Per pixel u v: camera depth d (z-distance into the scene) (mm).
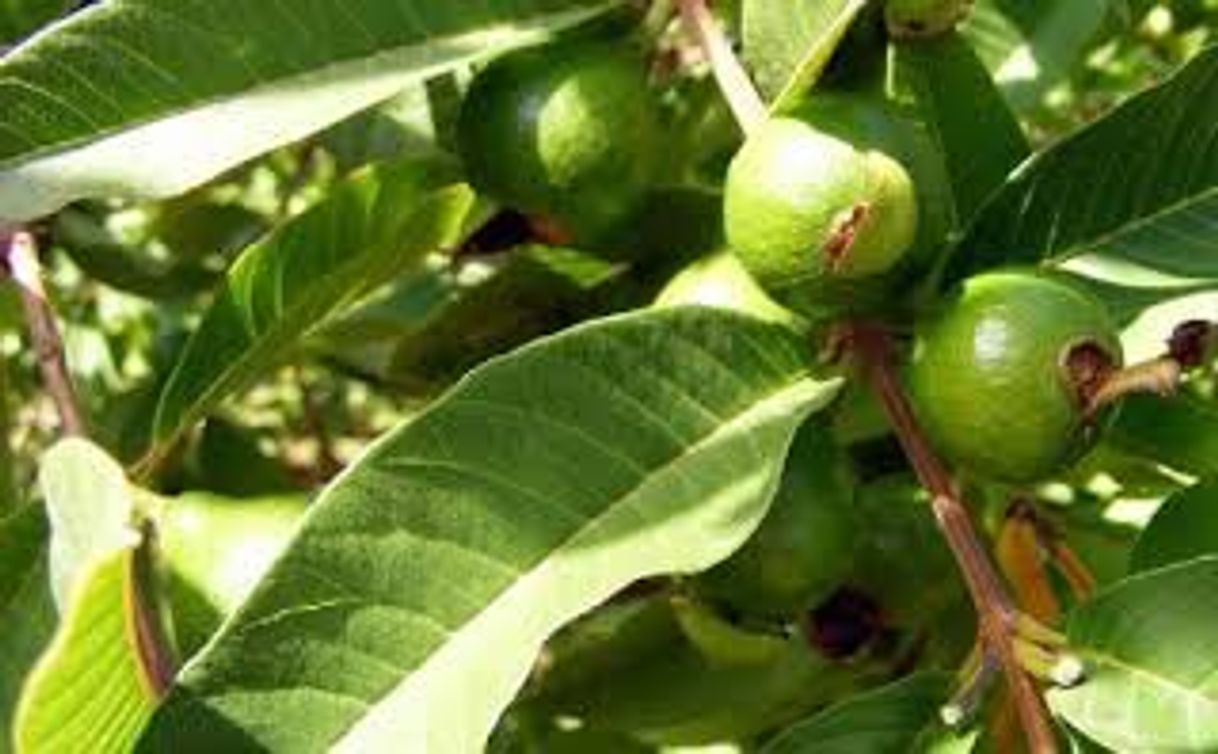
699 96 625
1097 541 620
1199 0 837
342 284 582
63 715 477
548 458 477
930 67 554
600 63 561
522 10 546
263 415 742
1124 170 529
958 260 523
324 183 758
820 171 497
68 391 590
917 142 515
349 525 463
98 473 503
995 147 558
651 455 484
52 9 621
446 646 466
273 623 458
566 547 474
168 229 718
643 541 474
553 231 583
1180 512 542
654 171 572
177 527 556
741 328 499
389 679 464
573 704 638
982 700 498
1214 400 676
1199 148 532
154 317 751
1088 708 484
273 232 562
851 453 591
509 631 465
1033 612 581
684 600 602
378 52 533
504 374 475
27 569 579
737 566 519
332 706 461
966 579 507
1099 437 505
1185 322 588
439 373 620
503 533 472
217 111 523
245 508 557
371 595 464
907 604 590
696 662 631
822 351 513
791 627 585
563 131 558
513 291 602
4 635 575
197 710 455
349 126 674
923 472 508
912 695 506
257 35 524
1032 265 531
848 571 535
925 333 503
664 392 489
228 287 563
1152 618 485
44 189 516
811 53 506
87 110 521
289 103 523
